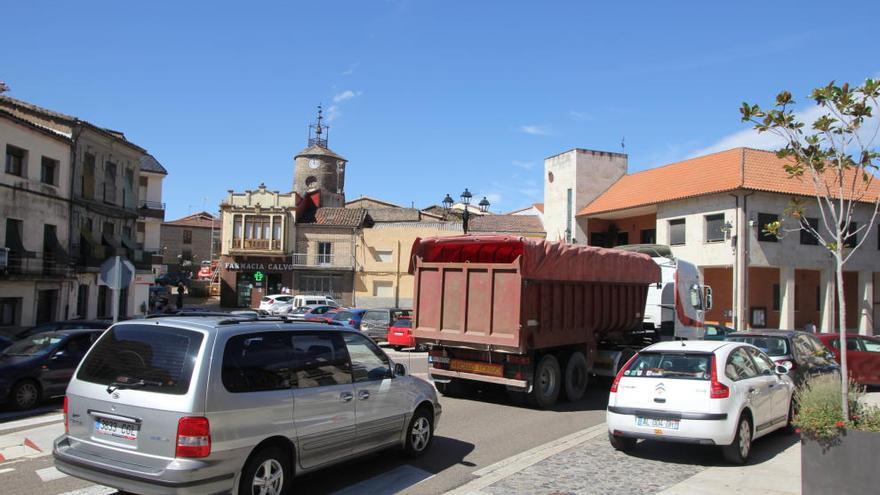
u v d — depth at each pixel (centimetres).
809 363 1157
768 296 3381
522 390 1141
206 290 5781
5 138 2470
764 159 3350
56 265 2736
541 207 5916
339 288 4969
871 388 1473
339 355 677
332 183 6644
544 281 1140
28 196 2605
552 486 671
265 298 4394
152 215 4722
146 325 578
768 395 844
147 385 536
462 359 1205
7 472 712
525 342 1095
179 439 505
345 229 4991
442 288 1202
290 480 592
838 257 613
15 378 1119
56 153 2798
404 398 753
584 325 1266
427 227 5175
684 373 777
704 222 3219
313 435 612
